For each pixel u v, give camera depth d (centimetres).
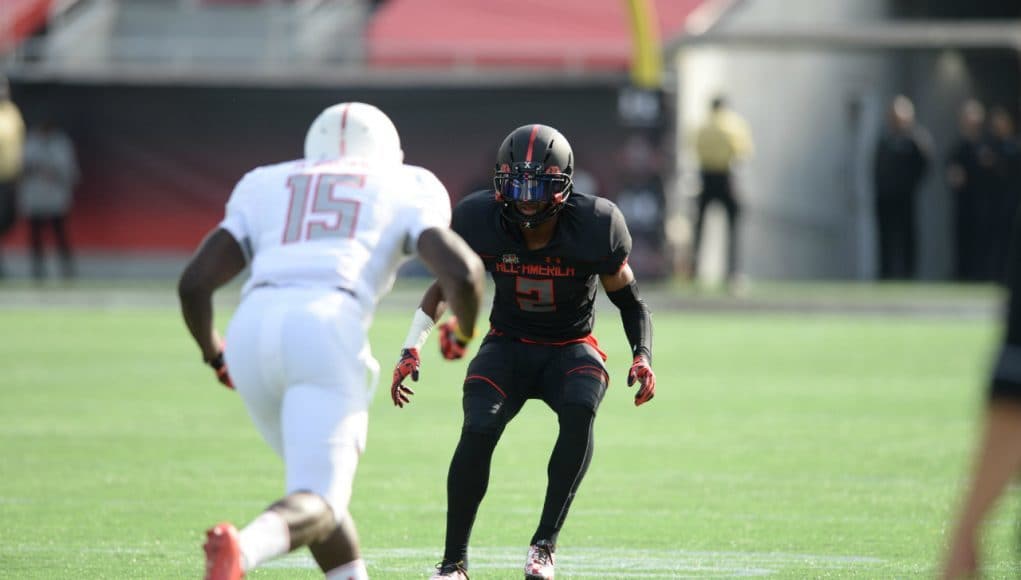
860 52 8562
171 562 2000
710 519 2359
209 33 7825
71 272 7344
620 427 3494
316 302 1431
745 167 8419
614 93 7288
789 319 6575
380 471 2853
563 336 1859
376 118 1584
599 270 1822
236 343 1452
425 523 2322
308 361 1408
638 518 2367
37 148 7119
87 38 7788
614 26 7569
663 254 7244
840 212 8694
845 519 2355
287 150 7506
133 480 2706
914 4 9244
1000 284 7488
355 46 7700
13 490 2595
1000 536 2159
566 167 1783
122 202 7556
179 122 7519
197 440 3238
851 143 8712
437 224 1478
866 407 3850
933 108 8950
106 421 3531
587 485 2695
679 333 5934
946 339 5734
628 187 7275
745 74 8400
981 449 977
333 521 1391
